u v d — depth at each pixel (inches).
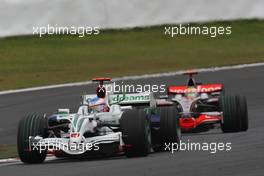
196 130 2287.2
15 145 2133.4
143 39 4640.8
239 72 3639.3
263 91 3078.2
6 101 3048.7
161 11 4749.0
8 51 4325.8
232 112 2138.3
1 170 1537.9
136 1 4744.1
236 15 4869.6
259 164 1398.9
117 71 3860.7
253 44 4608.8
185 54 4370.1
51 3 4525.1
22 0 4475.9
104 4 4685.0
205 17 4793.3
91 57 4318.4
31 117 1649.9
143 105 1843.0
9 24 4446.4
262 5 4940.9
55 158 1745.8
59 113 1743.4
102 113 1700.3
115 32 4699.8
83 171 1414.9
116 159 1601.9
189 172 1343.5
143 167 1433.3
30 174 1425.9
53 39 4559.5
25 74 3843.5
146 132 1606.8
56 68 4025.6
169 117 1756.9
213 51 4439.0
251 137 1983.3
